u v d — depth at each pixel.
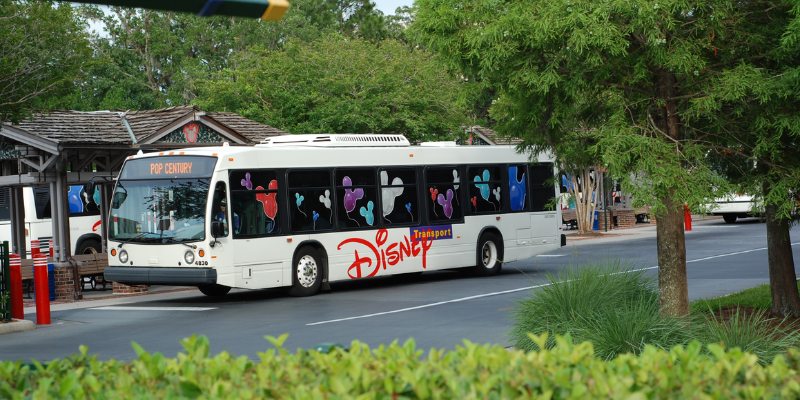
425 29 12.35
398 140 24.28
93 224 30.39
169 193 21.02
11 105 18.50
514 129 13.64
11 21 18.25
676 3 10.84
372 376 5.09
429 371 5.24
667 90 12.19
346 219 22.78
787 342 10.02
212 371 5.34
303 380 5.24
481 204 25.66
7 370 5.56
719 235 37.66
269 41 59.06
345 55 43.06
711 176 11.76
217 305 20.45
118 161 25.70
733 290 19.36
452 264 24.86
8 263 17.53
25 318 19.38
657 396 4.79
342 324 16.59
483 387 4.69
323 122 40.53
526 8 11.46
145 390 5.07
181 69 58.56
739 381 5.16
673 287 12.30
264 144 23.17
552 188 27.33
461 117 41.72
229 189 20.73
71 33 19.28
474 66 12.32
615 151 11.48
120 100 50.81
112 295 23.67
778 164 12.61
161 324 17.55
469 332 15.01
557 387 4.82
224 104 43.69
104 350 14.62
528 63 11.77
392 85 41.53
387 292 22.03
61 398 5.02
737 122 12.23
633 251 31.84
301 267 21.81
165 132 25.72
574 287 12.43
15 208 26.73
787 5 11.77
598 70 11.85
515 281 23.52
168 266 20.86
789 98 11.66
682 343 10.44
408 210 24.08
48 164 23.19
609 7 10.88
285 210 21.66
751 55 12.32
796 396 4.81
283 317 17.89
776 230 14.33
